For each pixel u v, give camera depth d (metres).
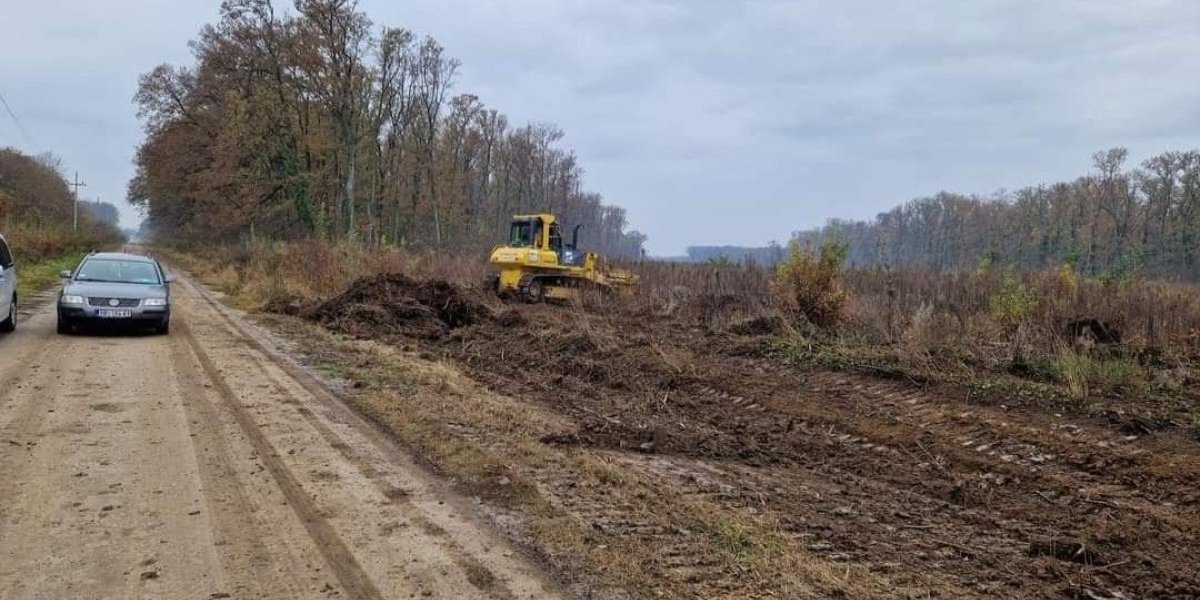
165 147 47.56
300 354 11.55
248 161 43.84
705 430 8.12
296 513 4.94
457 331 14.89
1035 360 10.10
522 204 68.75
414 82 54.59
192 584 3.88
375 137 48.53
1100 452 6.95
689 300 17.81
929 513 5.73
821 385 9.95
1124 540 5.21
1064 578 4.56
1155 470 6.50
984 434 7.65
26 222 36.31
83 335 12.45
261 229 46.22
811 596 4.10
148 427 6.80
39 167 68.81
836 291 14.40
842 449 7.53
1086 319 12.33
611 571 4.28
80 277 13.02
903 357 10.41
